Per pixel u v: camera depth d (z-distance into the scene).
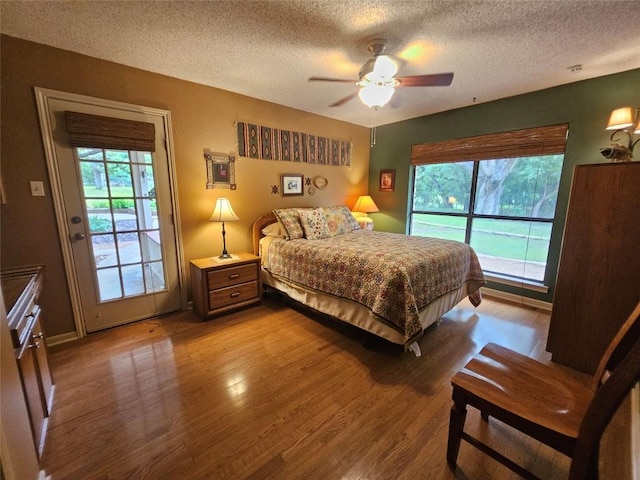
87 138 2.27
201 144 2.94
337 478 1.25
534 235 3.21
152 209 2.72
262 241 3.35
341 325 2.71
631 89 2.48
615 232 1.81
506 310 3.08
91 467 1.29
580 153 2.79
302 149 3.83
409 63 2.36
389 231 4.62
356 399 1.74
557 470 1.30
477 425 1.57
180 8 1.66
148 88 2.55
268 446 1.41
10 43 1.96
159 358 2.15
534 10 1.67
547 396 1.15
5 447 0.77
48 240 2.23
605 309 1.89
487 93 3.08
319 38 1.99
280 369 2.03
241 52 2.20
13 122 2.02
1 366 0.83
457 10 1.67
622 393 0.77
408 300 1.95
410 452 1.38
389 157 4.49
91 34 1.94
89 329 2.49
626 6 1.61
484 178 3.56
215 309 2.81
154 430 1.49
